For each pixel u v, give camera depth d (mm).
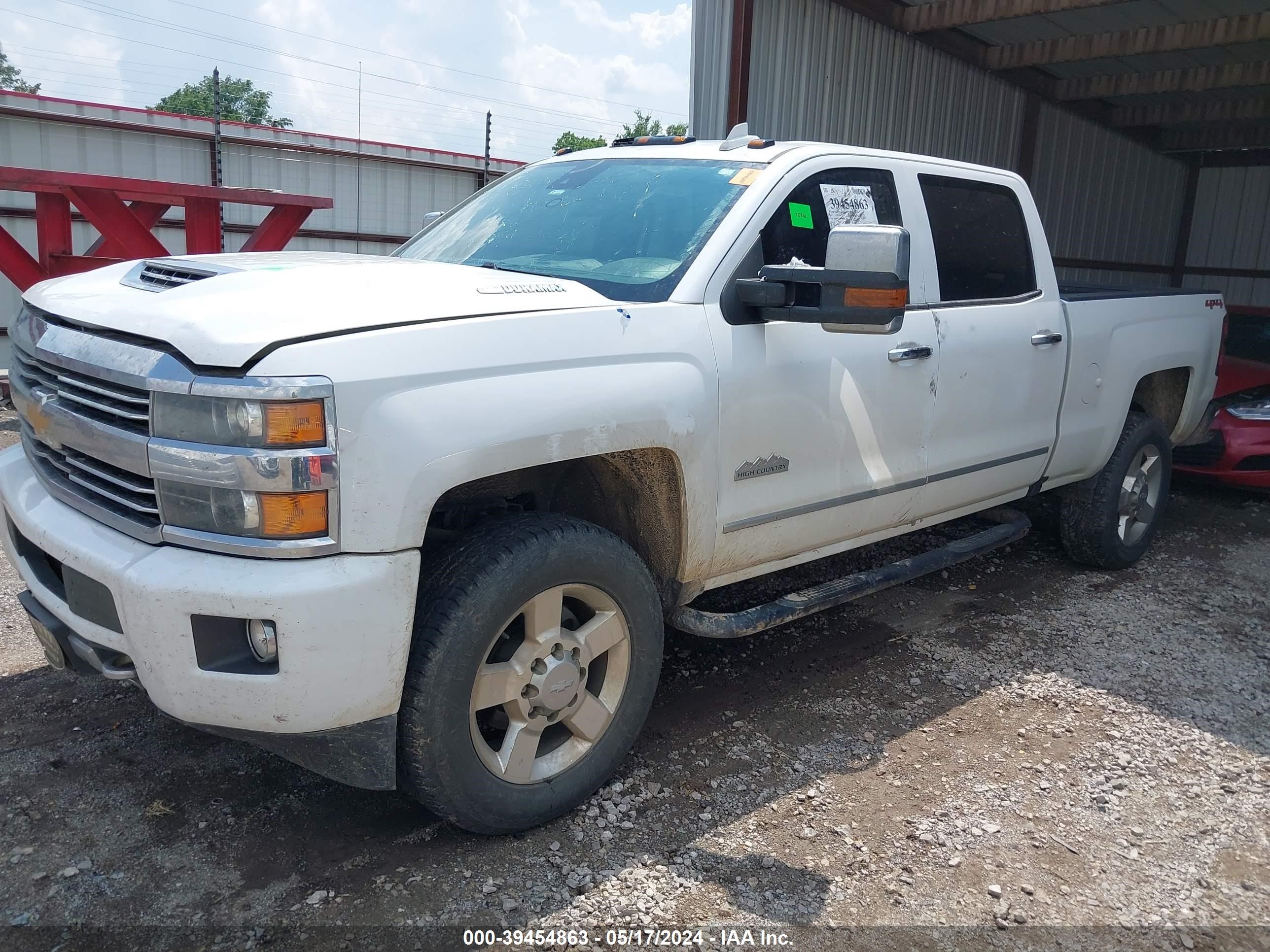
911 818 2832
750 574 3285
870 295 2656
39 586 2582
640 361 2688
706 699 3561
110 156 10734
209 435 2113
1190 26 10664
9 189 6305
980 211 4098
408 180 13281
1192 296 5391
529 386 2416
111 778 2854
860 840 2715
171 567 2141
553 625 2582
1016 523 4500
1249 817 2922
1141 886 2576
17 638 3764
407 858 2539
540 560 2477
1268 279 17562
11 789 2771
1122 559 5137
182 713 2217
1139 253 17469
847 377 3312
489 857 2555
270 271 2605
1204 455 6777
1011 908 2461
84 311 2504
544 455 2441
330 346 2152
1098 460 4805
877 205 3586
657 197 3332
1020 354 4082
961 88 12086
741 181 3244
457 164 13578
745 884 2496
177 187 6852
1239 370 7121
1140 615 4590
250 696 2170
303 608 2109
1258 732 3459
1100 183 15758
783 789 2963
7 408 7824
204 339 2145
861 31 10359
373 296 2398
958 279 3928
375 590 2184
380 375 2174
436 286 2568
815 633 4211
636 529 3008
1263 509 6844
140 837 2582
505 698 2531
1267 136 15766
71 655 2525
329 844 2592
